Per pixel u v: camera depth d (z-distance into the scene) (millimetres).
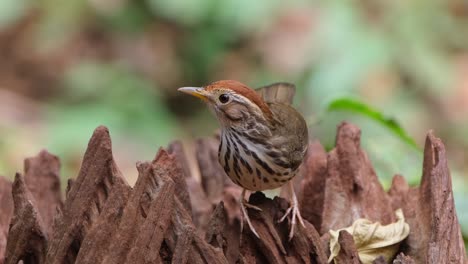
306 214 8227
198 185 8484
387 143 10258
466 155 15617
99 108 15828
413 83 15438
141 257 6312
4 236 7781
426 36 15297
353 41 14898
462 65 16391
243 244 7289
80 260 6352
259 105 7723
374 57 14805
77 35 17516
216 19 16156
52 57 17688
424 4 15422
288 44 15641
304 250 7156
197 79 17250
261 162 7660
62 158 14844
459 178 10953
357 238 7473
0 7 16406
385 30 15141
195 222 8164
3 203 8195
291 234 7211
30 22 18094
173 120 16578
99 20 17297
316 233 7219
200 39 16875
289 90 9102
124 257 6352
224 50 17000
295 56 15406
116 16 17266
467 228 8641
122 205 6422
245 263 7008
